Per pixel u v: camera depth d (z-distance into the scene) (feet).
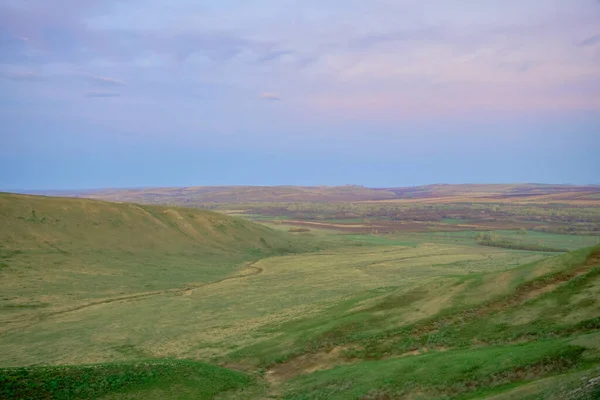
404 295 164.45
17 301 214.28
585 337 92.02
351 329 143.02
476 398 77.56
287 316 184.14
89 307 219.00
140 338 169.78
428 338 125.08
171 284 276.82
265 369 128.88
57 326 186.39
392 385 93.86
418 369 99.09
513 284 142.82
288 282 280.10
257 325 176.35
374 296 189.26
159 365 114.42
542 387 70.90
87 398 92.58
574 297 122.52
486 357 95.25
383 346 127.03
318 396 99.14
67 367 104.63
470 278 162.61
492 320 124.88
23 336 172.45
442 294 154.51
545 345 94.02
